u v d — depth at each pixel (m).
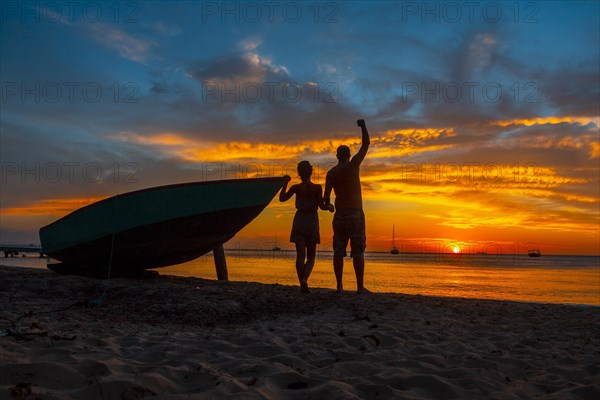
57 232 8.79
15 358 2.83
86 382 2.56
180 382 2.77
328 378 2.93
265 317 5.59
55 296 6.64
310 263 7.30
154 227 8.03
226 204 7.90
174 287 7.10
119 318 5.19
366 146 7.32
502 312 6.48
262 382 2.76
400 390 2.83
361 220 7.41
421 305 6.73
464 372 3.27
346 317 5.64
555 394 2.86
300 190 7.41
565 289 17.16
